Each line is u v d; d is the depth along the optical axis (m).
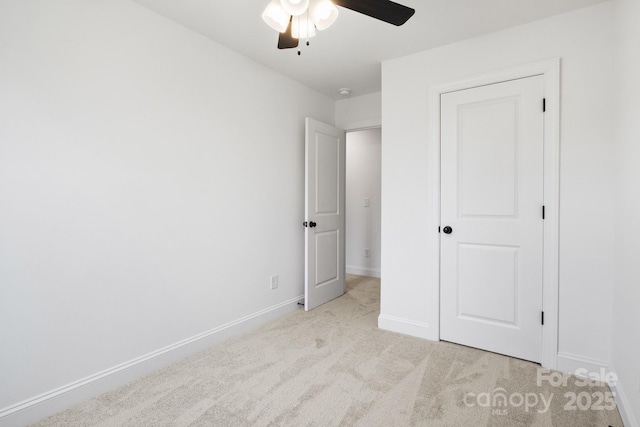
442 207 2.49
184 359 2.21
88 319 1.77
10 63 1.49
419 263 2.58
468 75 2.35
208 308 2.41
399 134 2.65
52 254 1.64
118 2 1.87
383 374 2.01
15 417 1.52
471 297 2.38
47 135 1.61
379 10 1.44
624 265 1.65
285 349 2.36
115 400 1.75
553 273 2.05
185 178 2.25
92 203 1.78
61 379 1.67
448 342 2.48
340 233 3.71
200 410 1.66
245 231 2.71
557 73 2.03
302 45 2.46
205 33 2.32
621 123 1.73
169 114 2.14
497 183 2.27
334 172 3.58
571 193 2.01
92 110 1.77
